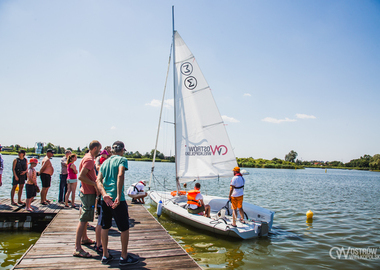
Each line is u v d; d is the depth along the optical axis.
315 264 5.07
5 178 18.59
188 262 3.68
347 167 137.12
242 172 6.89
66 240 4.41
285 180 30.11
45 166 7.42
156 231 5.27
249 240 6.44
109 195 3.34
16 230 6.52
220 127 9.11
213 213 8.20
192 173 9.08
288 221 8.69
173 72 9.44
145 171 37.59
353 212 10.66
